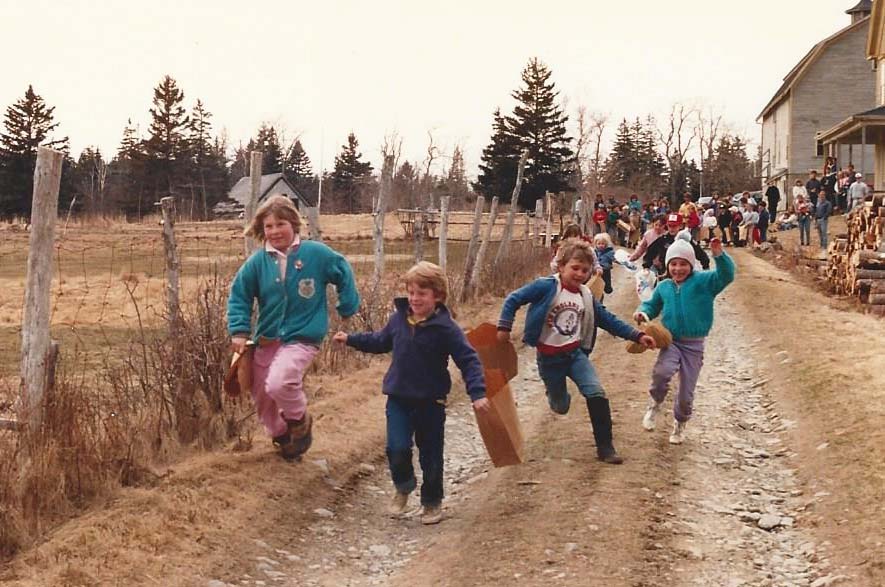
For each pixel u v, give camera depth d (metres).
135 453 7.42
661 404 9.73
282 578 6.22
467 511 7.43
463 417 10.52
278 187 84.50
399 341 7.21
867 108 55.53
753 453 8.95
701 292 8.98
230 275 11.77
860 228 22.30
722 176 101.50
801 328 15.53
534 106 78.75
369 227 54.91
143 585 5.73
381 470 8.55
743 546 6.68
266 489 7.39
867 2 60.84
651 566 6.20
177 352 8.55
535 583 5.91
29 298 7.13
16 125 70.81
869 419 9.12
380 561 6.62
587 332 8.55
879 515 6.81
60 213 64.44
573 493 7.48
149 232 36.62
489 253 33.53
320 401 10.34
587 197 41.19
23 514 6.20
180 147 83.25
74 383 7.66
